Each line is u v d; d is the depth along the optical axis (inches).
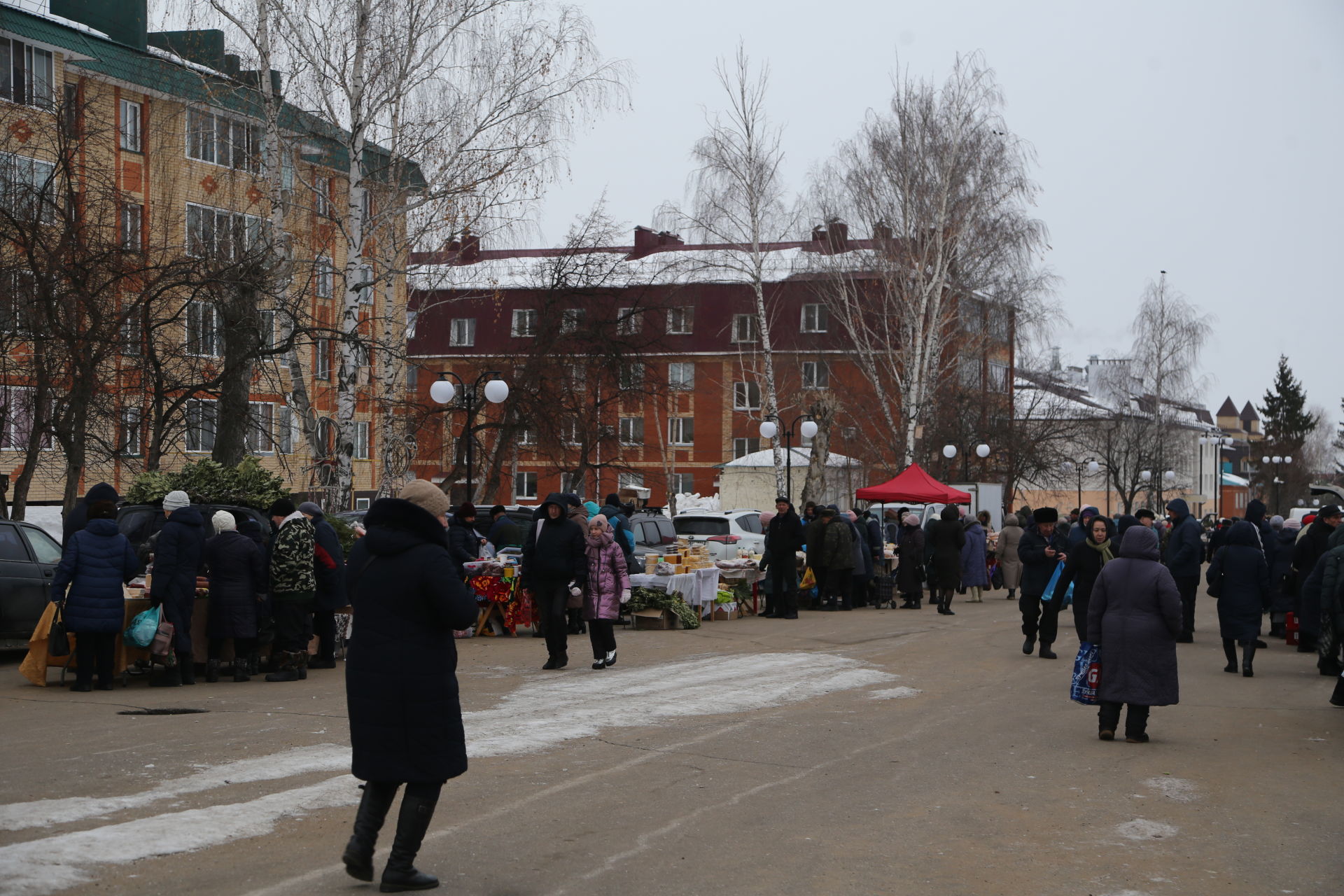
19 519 875.4
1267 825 302.0
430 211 908.6
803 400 2047.2
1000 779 350.6
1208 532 2503.7
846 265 1686.8
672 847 268.1
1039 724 451.5
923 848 273.0
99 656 506.9
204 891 227.5
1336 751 404.5
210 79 879.1
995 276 1660.9
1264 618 1026.7
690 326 2568.9
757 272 1606.8
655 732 414.6
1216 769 372.5
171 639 514.0
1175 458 2819.9
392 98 885.8
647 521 1176.2
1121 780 352.5
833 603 1023.0
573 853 261.3
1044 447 2281.0
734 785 333.7
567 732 410.3
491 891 233.9
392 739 231.1
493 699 490.0
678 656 657.0
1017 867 259.6
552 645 594.6
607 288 1622.8
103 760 348.8
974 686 557.3
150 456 879.7
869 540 1078.4
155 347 881.5
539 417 1530.5
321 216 932.6
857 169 1644.9
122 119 1336.1
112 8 1483.8
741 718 450.6
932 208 1594.5
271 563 548.1
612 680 551.2
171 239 994.1
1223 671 630.5
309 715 437.1
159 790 310.0
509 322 2357.3
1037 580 674.8
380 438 1179.3
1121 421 2743.6
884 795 325.4
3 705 462.9
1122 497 2765.7
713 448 2610.7
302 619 548.4
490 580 754.8
